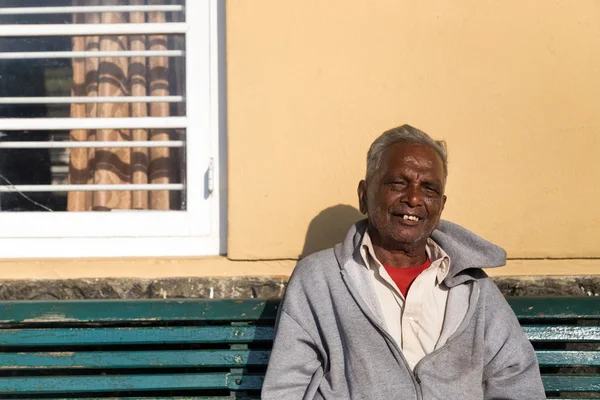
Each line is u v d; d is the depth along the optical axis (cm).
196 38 285
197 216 286
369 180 248
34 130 288
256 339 268
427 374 234
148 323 280
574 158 279
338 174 277
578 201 279
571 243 280
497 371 243
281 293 275
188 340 268
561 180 279
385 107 277
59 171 292
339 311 241
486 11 277
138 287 273
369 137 277
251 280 274
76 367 267
